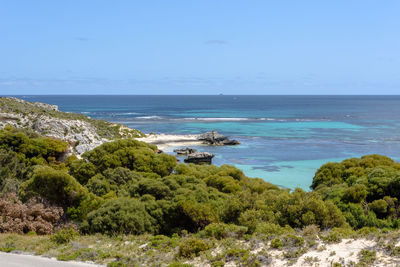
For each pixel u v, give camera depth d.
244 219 18.06
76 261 13.88
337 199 27.80
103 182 29.97
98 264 13.52
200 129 119.56
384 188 28.77
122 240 17.53
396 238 13.57
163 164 37.16
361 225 23.22
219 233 16.42
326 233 15.31
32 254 14.88
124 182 31.28
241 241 15.45
